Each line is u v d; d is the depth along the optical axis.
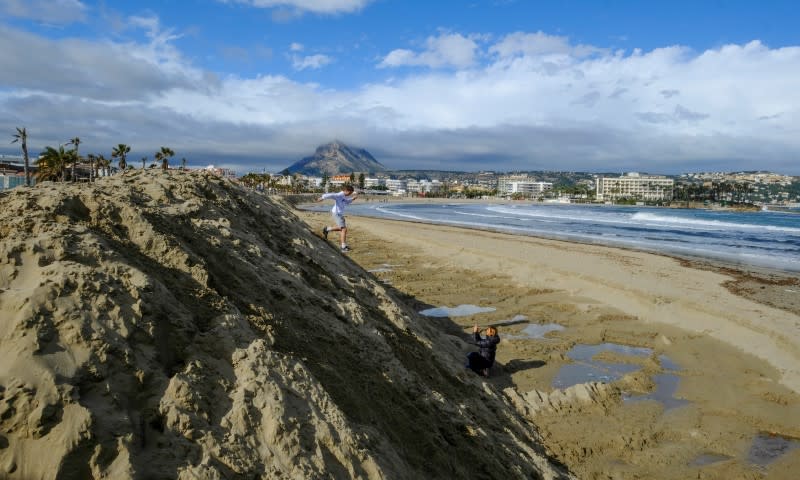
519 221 74.00
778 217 104.06
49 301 3.88
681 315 18.03
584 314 18.66
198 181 9.42
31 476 3.10
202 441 3.74
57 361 3.57
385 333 8.62
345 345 6.93
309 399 4.68
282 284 7.36
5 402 3.22
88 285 4.20
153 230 5.84
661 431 9.73
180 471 3.46
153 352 4.21
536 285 23.39
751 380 12.54
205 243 6.73
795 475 8.34
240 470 3.69
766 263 31.27
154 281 4.78
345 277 10.90
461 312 18.70
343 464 4.30
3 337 3.60
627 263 28.30
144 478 3.29
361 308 8.80
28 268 4.32
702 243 43.66
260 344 4.90
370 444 4.79
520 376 12.38
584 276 23.84
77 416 3.33
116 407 3.60
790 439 9.62
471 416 7.90
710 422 10.22
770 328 15.82
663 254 34.03
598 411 10.48
